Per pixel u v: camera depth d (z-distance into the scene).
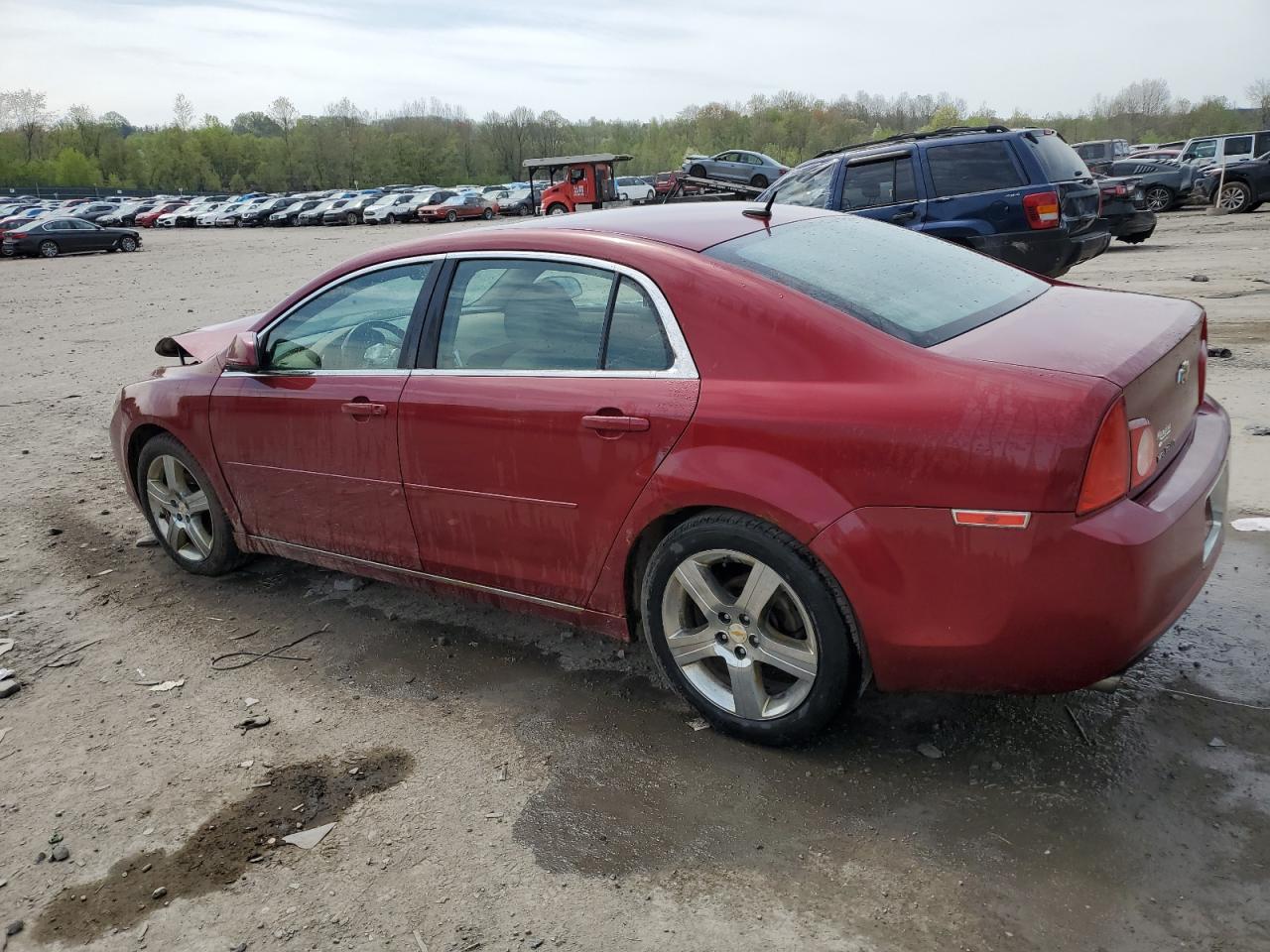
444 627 4.07
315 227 55.28
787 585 2.79
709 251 3.11
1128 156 41.44
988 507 2.44
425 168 118.12
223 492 4.42
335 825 2.82
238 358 4.06
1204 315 3.17
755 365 2.82
